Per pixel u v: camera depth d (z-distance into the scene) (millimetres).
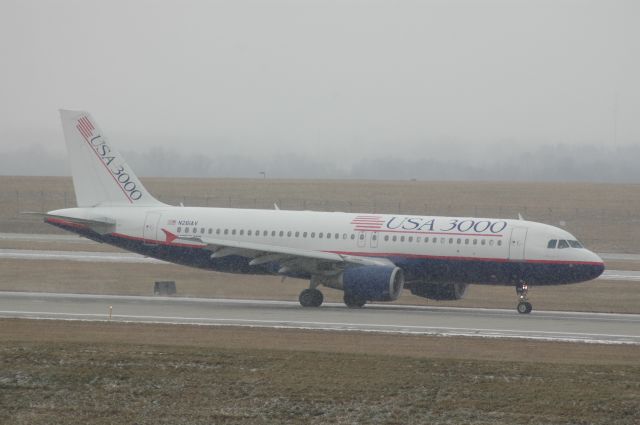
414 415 102375
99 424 99500
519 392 109250
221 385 111688
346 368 118500
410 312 184250
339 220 199125
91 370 116875
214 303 196875
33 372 116062
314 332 149375
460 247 189000
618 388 111000
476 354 130375
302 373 116188
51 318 163750
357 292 185125
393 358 124062
